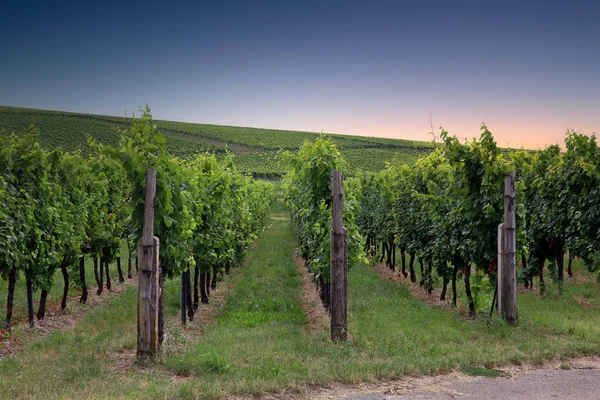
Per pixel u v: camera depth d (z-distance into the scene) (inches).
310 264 529.0
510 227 374.3
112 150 301.6
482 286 414.3
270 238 1155.9
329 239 426.9
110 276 653.9
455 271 481.4
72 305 480.4
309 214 453.1
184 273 409.7
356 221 916.0
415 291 569.3
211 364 255.0
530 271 536.7
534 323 370.3
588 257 477.4
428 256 527.5
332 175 332.8
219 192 489.7
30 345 321.1
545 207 521.0
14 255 339.3
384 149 3767.2
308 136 4362.7
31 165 374.3
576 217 465.4
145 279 276.5
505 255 373.7
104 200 535.2
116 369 261.4
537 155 566.3
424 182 581.9
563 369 263.7
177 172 338.3
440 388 232.8
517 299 492.4
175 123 4416.8
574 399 217.8
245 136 4106.8
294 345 307.9
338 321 327.3
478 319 401.4
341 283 327.6
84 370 247.9
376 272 704.4
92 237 513.7
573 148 487.8
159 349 287.0
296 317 428.8
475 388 232.8
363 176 938.7
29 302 388.8
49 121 3415.4
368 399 218.1
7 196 339.3
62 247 423.2
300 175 465.7
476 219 406.3
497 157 392.5
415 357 279.3
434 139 563.8
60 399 201.9
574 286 553.0
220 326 397.1
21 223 359.9
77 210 467.5
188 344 327.0
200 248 475.8
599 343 305.4
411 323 371.9
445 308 467.2
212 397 212.2
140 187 306.8
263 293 538.9
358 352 293.0
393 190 669.9
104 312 435.2
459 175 415.8
